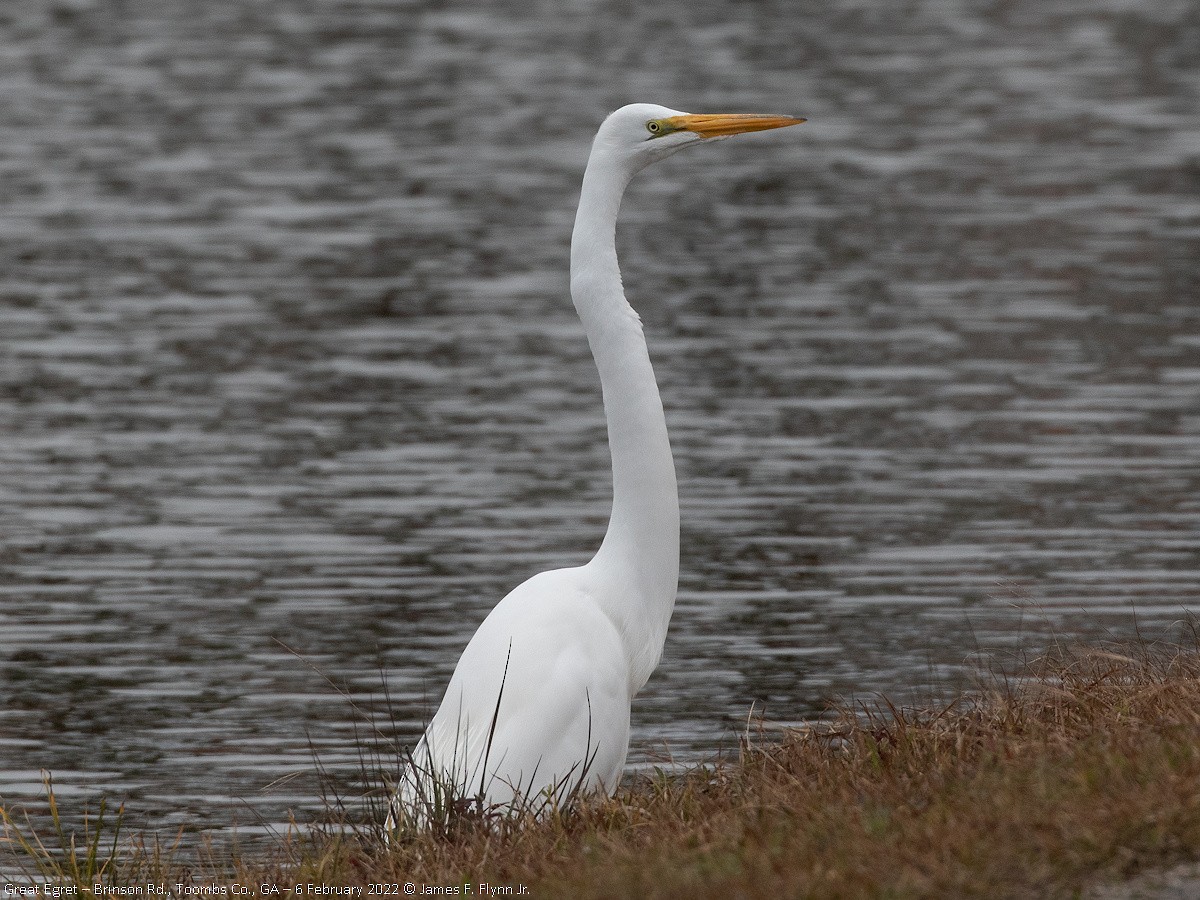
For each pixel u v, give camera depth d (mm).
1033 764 7348
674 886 6441
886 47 44750
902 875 6242
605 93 39375
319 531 16703
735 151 35812
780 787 7781
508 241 29391
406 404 21000
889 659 13250
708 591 14992
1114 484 17594
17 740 12250
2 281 26578
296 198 31984
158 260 28031
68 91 39969
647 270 27344
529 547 16250
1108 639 12859
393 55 43938
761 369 22109
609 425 9477
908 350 22812
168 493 17844
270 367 22516
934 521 16609
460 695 8688
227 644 14055
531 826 7918
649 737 11867
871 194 32094
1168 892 6070
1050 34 46469
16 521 17031
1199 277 26016
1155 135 35812
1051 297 25234
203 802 11172
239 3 50594
